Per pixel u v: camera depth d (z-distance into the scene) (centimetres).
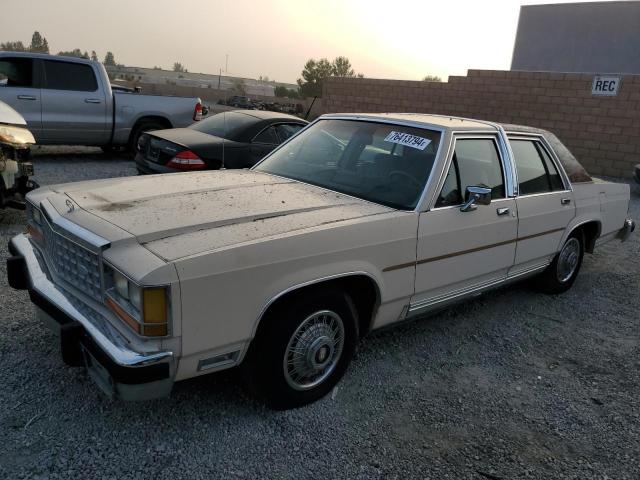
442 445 299
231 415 307
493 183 420
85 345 261
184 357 257
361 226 317
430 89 1706
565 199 498
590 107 1450
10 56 977
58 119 1028
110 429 287
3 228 609
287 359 301
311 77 8462
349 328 326
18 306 414
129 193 338
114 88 1311
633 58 1911
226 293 261
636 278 629
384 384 355
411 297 361
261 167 446
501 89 1580
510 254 437
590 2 1961
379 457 285
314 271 294
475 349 417
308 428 302
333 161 415
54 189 354
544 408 343
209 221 292
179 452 275
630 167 1423
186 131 792
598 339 452
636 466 293
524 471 283
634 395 365
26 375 327
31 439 274
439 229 362
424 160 378
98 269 267
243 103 3556
